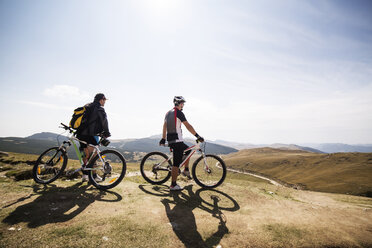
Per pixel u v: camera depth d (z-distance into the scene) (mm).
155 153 5918
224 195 4887
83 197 4023
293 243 2896
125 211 3502
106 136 5238
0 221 2844
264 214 3912
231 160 165375
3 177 5250
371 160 102438
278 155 169375
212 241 2799
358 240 3123
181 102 5383
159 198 4344
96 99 5414
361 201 6020
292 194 6125
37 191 4156
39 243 2426
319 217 3926
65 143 5062
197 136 5379
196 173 6000
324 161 118312
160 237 2785
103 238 2637
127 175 6465
